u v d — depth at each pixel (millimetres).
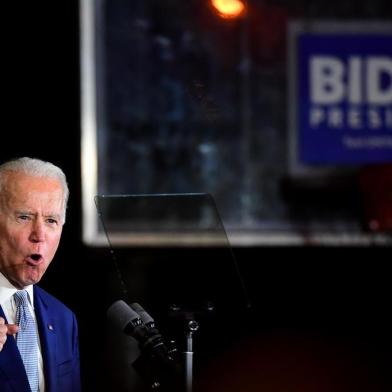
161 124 18781
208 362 15602
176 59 18812
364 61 18750
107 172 18562
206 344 15625
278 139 18891
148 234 17234
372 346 16203
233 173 18844
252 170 18844
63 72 15195
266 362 15812
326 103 18797
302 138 18797
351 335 16234
